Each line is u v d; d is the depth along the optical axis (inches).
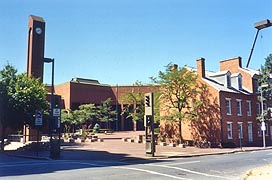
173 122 1535.4
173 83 1438.2
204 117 1485.0
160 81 1457.9
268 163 753.6
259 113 1699.1
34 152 1095.0
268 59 1631.4
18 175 523.8
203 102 1491.1
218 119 1430.9
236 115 1536.7
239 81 1644.9
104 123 2322.8
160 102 1523.1
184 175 548.1
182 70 1427.2
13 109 1095.6
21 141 1449.3
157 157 898.7
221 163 749.3
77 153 1002.7
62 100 2303.2
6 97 1101.7
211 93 1476.4
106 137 1754.4
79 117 2020.2
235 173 587.8
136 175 533.6
